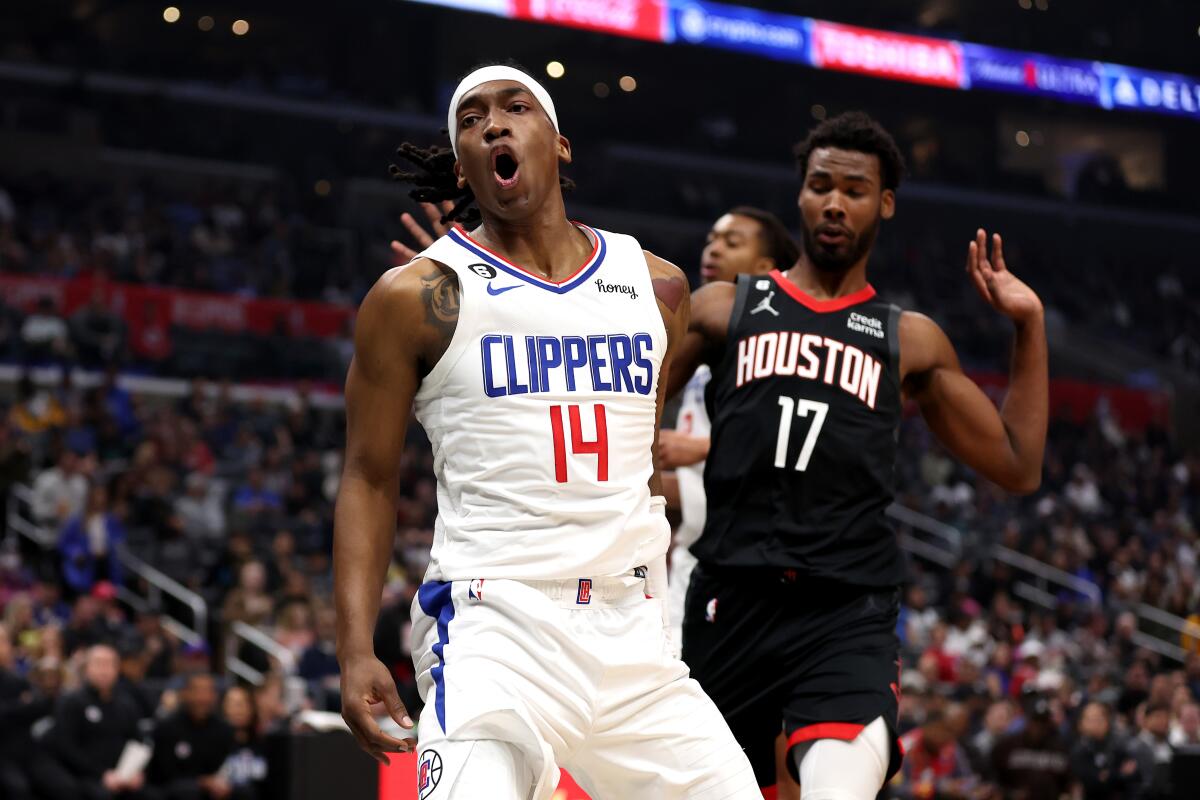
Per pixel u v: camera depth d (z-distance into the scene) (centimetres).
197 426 2038
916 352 436
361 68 3719
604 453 307
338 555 310
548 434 304
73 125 3134
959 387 438
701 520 509
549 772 292
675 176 3766
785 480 421
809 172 443
